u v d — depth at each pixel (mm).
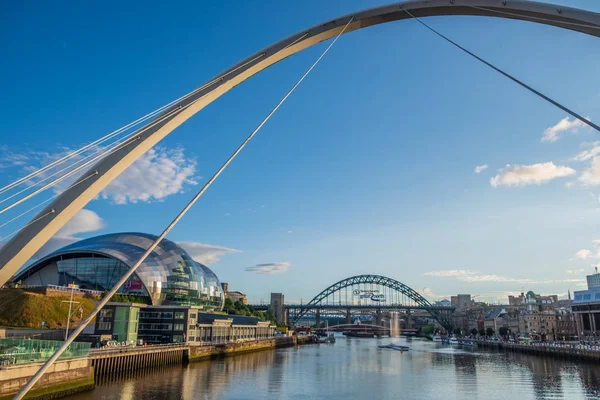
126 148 29984
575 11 30266
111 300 113188
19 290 99438
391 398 61906
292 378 77625
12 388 42781
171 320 102375
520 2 33000
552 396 64000
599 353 103000
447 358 127500
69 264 139625
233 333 137250
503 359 123812
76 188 28469
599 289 164125
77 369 54219
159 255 145625
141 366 76938
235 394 60062
